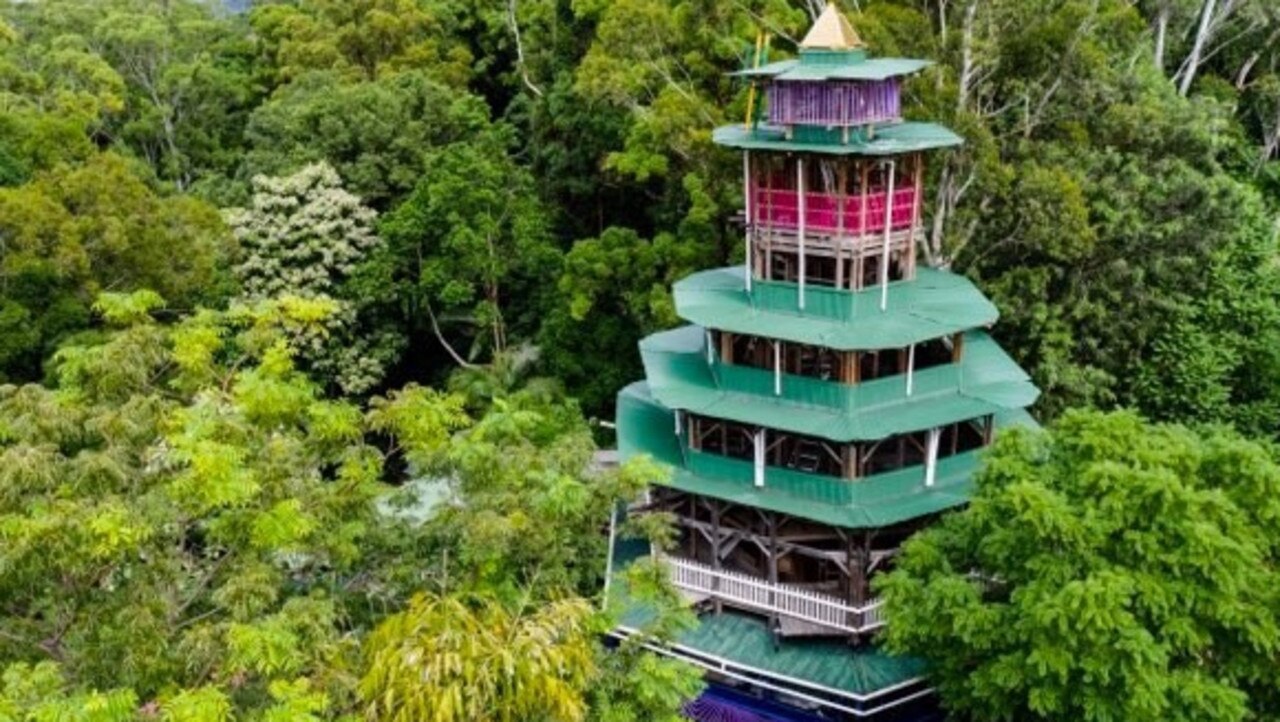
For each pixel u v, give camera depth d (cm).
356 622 2089
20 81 6438
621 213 5559
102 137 7131
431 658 1563
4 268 3841
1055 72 3897
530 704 1580
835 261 3116
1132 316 3950
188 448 1794
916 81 3750
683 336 3722
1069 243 3669
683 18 4372
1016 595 2227
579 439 2408
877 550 3003
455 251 4878
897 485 3009
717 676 3081
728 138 3184
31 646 1856
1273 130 5684
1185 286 4009
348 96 5578
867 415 2977
